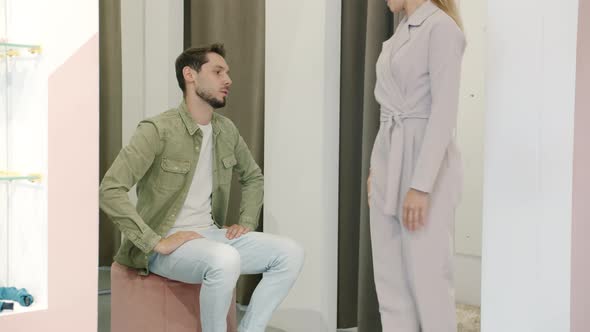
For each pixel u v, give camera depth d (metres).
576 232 1.53
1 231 1.36
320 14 2.86
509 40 1.56
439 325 2.00
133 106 3.81
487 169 1.61
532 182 1.55
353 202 2.87
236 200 3.37
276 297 2.32
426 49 1.95
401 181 2.03
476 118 2.97
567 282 1.54
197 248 2.16
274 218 3.10
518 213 1.57
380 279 2.11
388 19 2.65
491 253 1.62
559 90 1.51
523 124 1.55
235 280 2.13
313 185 2.94
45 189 1.29
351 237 2.89
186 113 2.39
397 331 2.06
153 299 2.26
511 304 1.59
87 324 1.37
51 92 1.28
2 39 1.34
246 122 3.24
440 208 1.99
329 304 2.93
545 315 1.56
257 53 3.17
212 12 3.39
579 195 1.53
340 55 2.86
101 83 3.63
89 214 1.35
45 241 1.30
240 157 2.60
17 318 1.27
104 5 3.59
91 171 1.35
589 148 1.54
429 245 1.99
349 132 2.85
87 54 1.33
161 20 3.67
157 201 2.34
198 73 2.39
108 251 3.84
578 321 1.57
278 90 3.06
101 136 3.66
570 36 1.51
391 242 2.09
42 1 1.27
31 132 1.31
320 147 2.90
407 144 2.00
